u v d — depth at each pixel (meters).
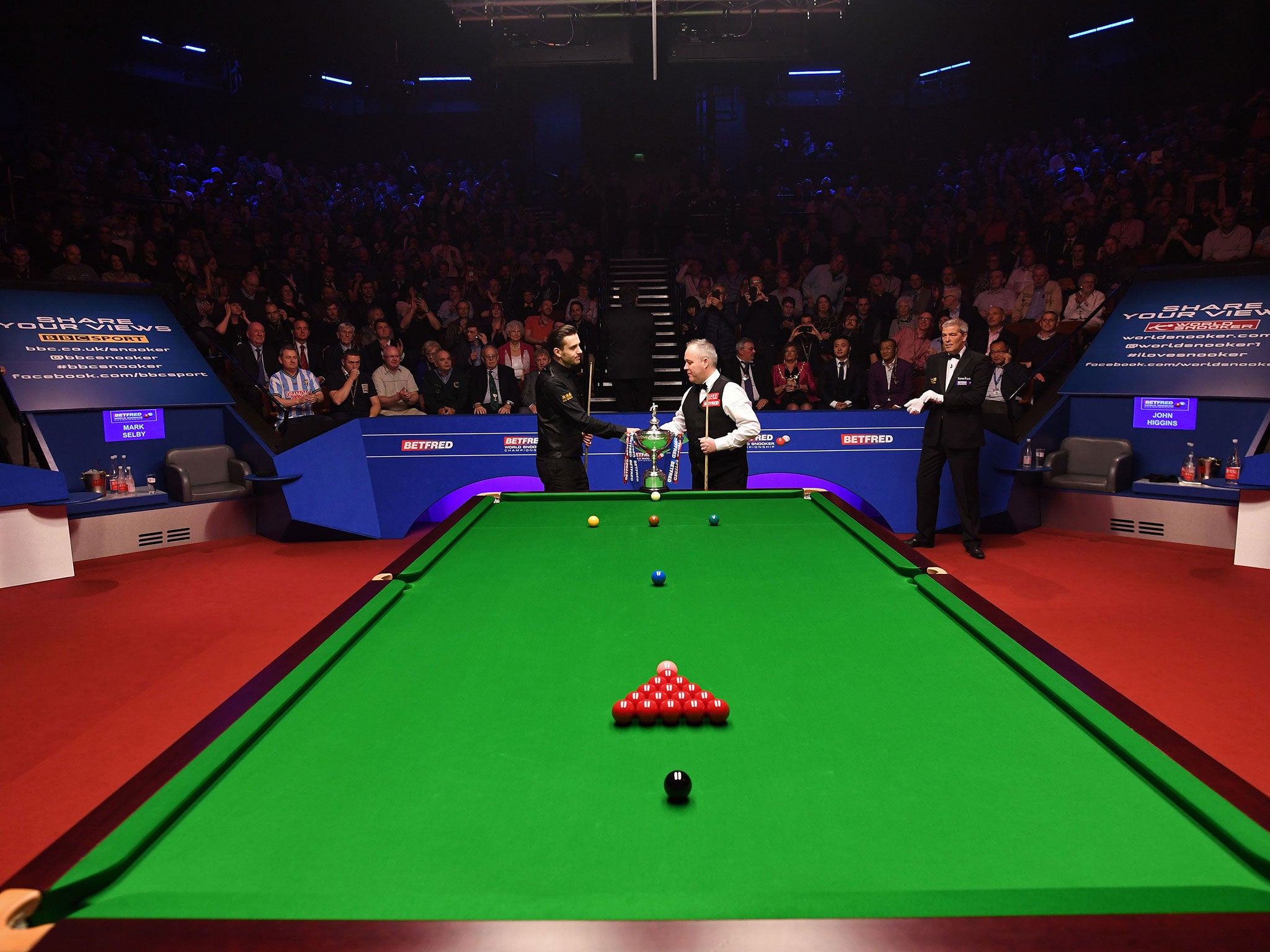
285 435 7.17
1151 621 4.86
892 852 1.38
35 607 5.33
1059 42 16.81
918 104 18.73
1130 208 10.53
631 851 1.39
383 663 2.28
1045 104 17.28
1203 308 7.30
